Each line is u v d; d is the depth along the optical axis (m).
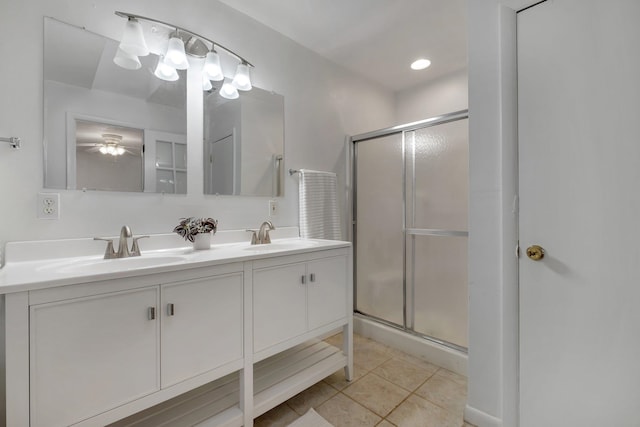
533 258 1.23
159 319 1.06
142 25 1.53
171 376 1.09
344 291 1.78
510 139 1.28
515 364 1.29
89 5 1.38
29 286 0.83
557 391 1.19
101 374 0.95
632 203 1.03
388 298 2.38
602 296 1.09
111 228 1.42
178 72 1.64
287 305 1.47
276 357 1.77
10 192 1.19
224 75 1.83
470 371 1.43
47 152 1.27
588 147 1.11
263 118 2.03
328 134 2.46
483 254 1.39
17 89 1.21
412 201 2.23
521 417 1.27
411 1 1.82
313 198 2.22
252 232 1.90
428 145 2.13
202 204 1.73
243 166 1.92
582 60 1.11
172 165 1.61
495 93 1.34
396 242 2.33
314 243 1.87
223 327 1.23
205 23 1.75
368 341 2.32
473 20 1.40
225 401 1.36
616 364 1.06
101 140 1.40
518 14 1.26
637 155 1.02
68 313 0.89
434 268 2.10
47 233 1.26
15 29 1.21
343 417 1.46
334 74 2.52
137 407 1.01
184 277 1.12
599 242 1.09
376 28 2.08
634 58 1.01
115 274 0.97
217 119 1.80
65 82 1.32
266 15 1.94
